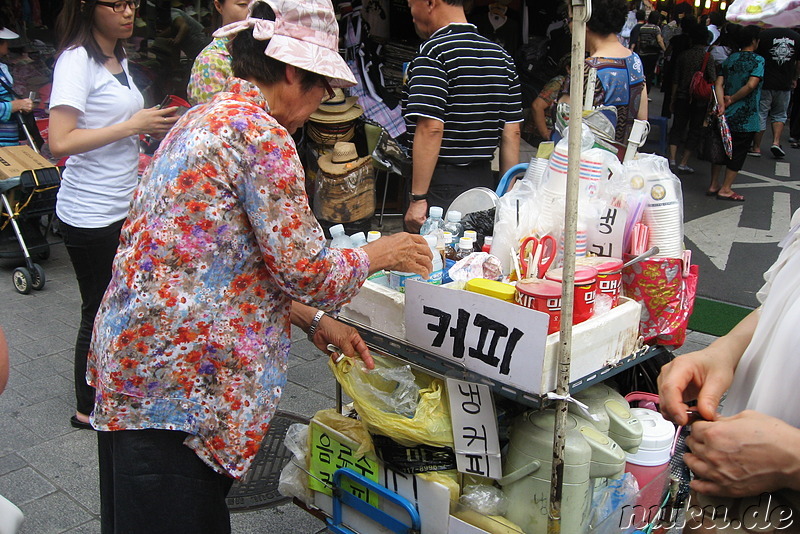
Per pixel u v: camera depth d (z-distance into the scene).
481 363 1.78
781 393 1.24
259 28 1.64
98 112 3.04
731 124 7.73
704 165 9.75
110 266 3.11
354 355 1.98
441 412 1.92
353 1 6.11
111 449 1.86
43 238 5.34
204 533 1.73
